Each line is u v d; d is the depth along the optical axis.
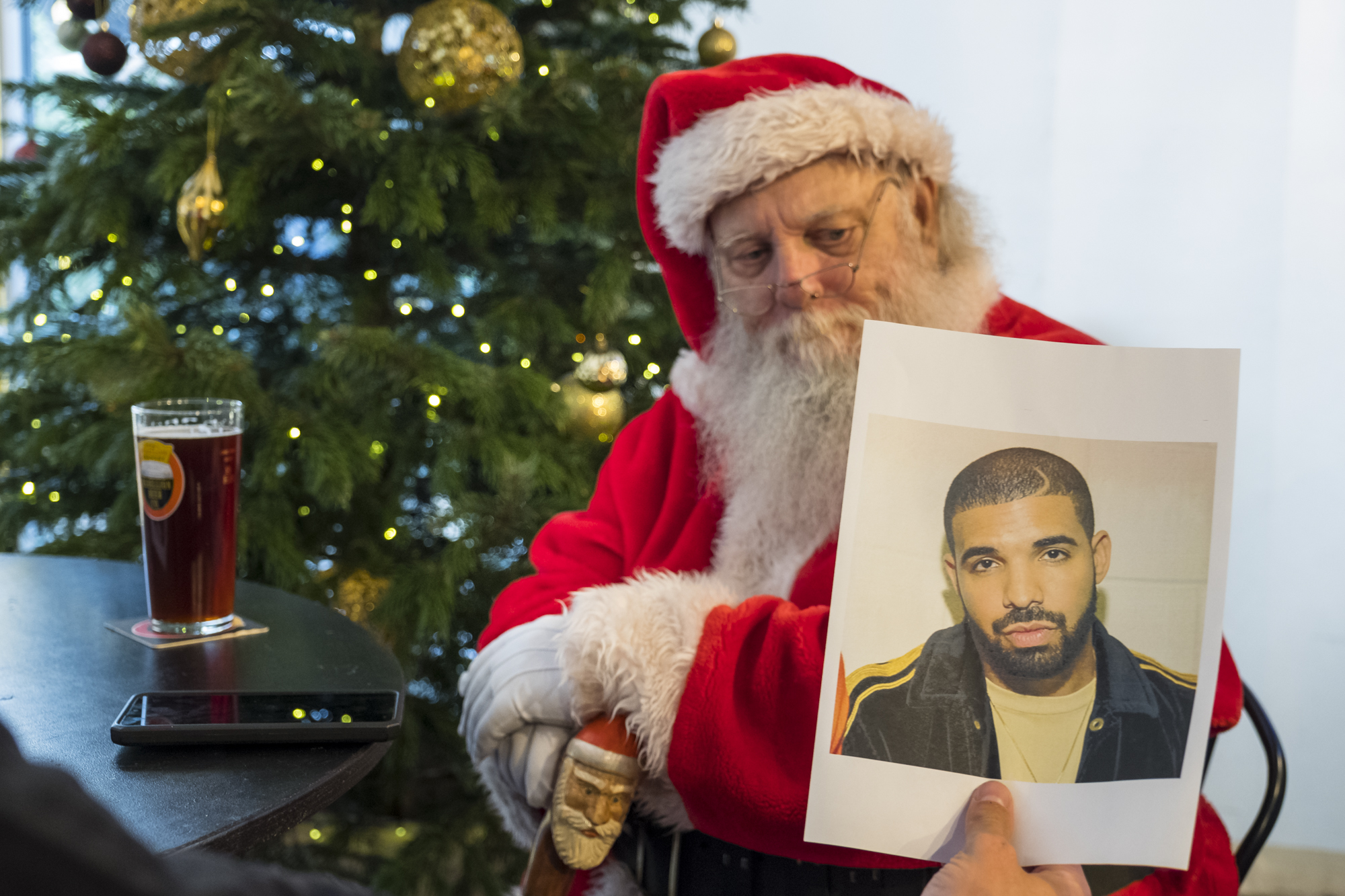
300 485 1.42
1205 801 0.74
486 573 1.45
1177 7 1.64
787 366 0.81
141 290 1.38
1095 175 1.72
